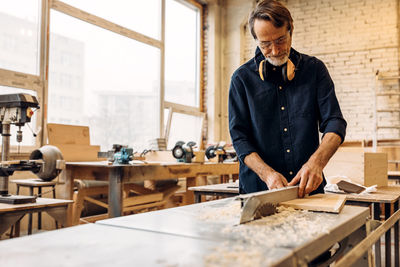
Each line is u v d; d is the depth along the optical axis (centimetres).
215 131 695
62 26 452
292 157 163
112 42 525
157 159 467
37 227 382
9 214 177
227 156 527
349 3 634
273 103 165
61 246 78
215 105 696
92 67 495
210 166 418
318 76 162
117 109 535
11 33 395
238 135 167
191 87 693
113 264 66
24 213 183
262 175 149
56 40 445
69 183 320
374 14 618
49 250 75
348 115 625
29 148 394
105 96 516
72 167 321
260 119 166
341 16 639
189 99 687
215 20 699
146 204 362
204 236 87
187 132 671
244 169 170
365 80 617
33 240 83
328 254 148
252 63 171
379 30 614
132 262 67
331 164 286
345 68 631
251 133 173
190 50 692
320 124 163
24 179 354
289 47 153
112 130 528
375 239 124
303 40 663
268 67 160
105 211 417
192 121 681
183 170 372
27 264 66
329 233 93
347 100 627
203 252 74
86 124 488
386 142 592
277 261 68
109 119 523
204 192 265
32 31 417
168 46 640
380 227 139
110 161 337
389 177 373
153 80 602
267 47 148
